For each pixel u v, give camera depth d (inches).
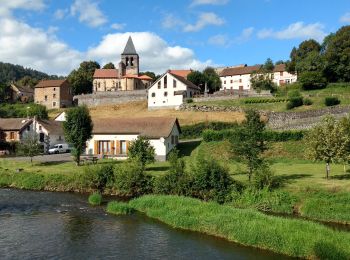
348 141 1387.8
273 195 1248.2
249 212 1077.8
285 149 2041.1
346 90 3179.1
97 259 840.9
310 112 2449.6
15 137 2839.6
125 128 2289.6
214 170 1338.6
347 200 1165.1
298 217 1143.6
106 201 1409.9
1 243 940.0
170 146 2228.1
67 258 844.6
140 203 1268.5
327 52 3582.7
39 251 886.4
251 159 1390.3
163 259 842.2
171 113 3243.1
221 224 1016.2
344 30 3582.7
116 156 2249.0
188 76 4266.7
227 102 3189.0
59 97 4532.5
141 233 1022.4
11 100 5147.6
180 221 1076.5
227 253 879.1
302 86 3408.0
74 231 1036.5
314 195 1221.7
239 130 1427.2
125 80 4820.4
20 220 1145.4
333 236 880.3
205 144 2255.2
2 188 1676.9
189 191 1355.8
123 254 871.1
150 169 1803.6
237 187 1320.1
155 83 3577.8
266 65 4512.8
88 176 1600.6
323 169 1662.2
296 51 4271.7
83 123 1973.4
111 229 1056.8
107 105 4082.2
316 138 1423.5
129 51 5182.1
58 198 1460.4
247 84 4660.4
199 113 3107.8
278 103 2947.8
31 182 1679.4
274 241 899.4
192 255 866.1
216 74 4768.7
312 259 834.2
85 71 5541.3
